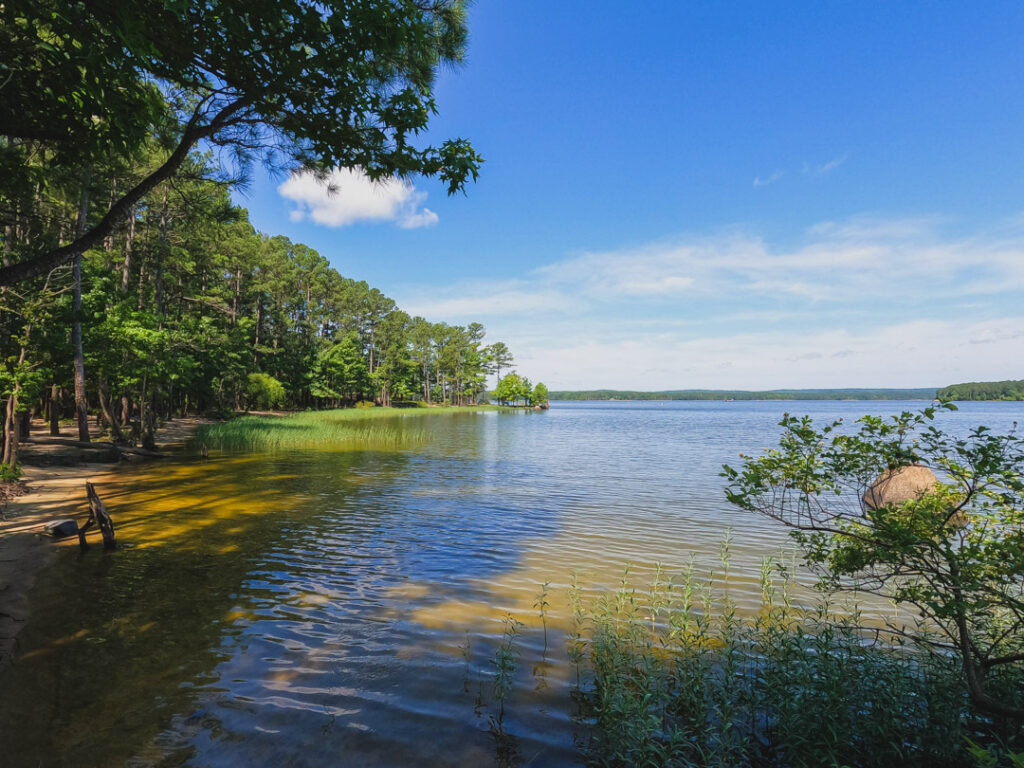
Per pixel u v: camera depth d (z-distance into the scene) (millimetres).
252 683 4961
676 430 52625
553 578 8203
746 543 10320
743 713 4352
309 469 20125
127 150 5801
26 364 14898
